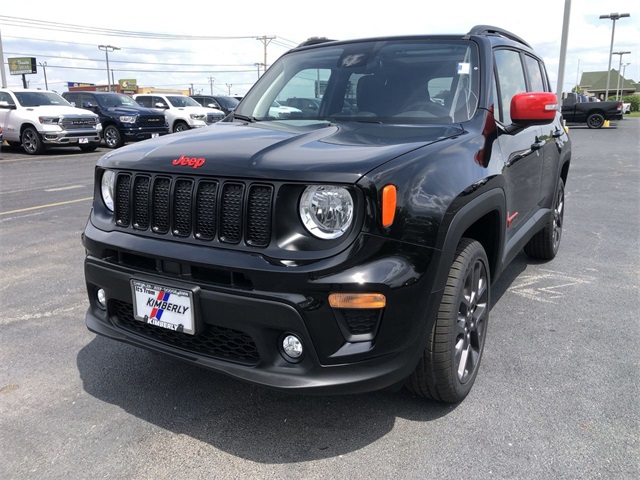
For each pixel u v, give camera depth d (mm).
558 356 3309
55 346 3533
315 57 3822
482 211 2697
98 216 2865
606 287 4551
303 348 2211
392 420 2672
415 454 2408
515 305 4168
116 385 3043
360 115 3268
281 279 2150
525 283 4672
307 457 2408
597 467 2295
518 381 3014
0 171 12578
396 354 2271
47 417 2730
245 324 2250
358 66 3557
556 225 5250
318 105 3471
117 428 2639
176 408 2811
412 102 3232
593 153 15844
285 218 2215
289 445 2496
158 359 3357
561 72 16297
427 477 2260
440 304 2438
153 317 2496
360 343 2221
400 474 2281
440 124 3041
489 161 2879
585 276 4844
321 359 2197
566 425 2598
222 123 3506
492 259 3164
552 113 3002
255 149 2467
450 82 3258
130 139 19125
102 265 2693
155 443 2521
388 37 3725
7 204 8484
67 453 2451
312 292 2129
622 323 3805
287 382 2230
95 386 3033
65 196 9227
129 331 2709
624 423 2605
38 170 12773
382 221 2158
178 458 2414
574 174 11539
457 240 2447
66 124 16250
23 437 2566
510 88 3678
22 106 16406
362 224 2135
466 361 2816
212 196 2369
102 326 2816
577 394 2873
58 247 5930
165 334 2594
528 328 3729
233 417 2729
